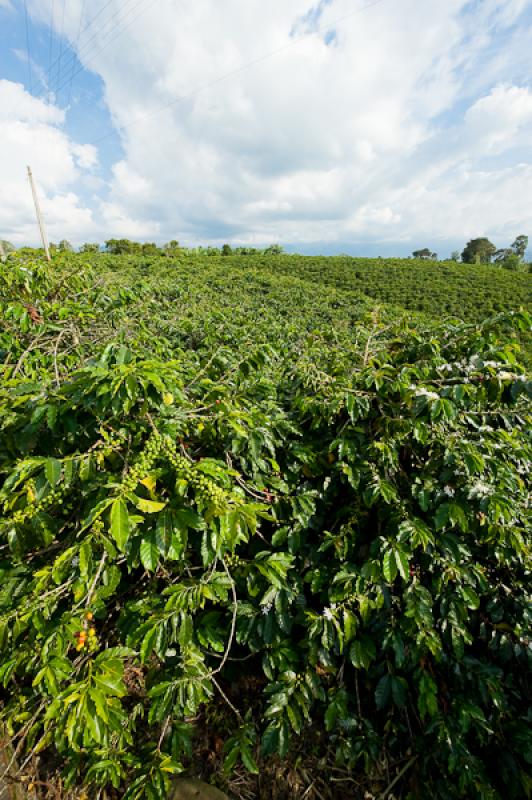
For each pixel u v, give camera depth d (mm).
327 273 28906
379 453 2057
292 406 2564
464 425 2262
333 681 1964
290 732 1812
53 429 1486
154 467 1540
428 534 1793
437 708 1684
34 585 1645
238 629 1820
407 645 1809
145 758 1639
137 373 1408
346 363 2770
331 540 1982
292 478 2211
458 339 2436
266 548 2131
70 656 1931
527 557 1940
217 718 1929
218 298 13266
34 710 1719
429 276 28844
